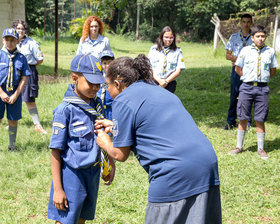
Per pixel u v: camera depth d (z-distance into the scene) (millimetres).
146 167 2518
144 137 2449
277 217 3938
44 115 7820
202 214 2363
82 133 2660
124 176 4820
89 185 2775
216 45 22609
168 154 2381
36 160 5211
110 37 45562
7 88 5375
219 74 13211
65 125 2648
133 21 56969
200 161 2387
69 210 2697
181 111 2490
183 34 54281
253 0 45469
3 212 3812
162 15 56906
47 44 28859
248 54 5688
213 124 7746
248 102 5758
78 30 31922
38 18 40531
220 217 2574
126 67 2564
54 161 2682
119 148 2525
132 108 2441
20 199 4160
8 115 5488
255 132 7152
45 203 4051
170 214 2400
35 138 6176
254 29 5645
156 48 6289
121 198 4203
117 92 2633
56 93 9969
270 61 5680
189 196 2379
